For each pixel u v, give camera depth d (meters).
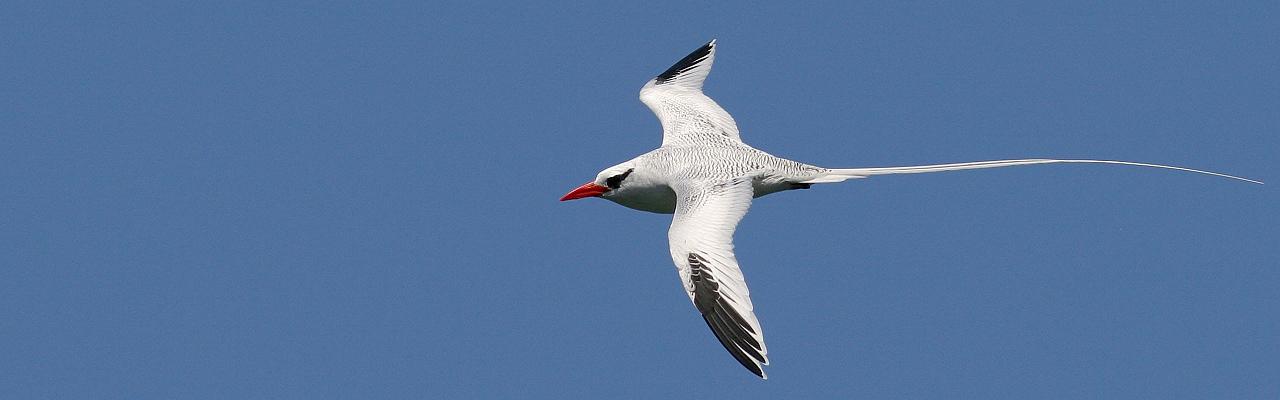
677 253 18.95
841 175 21.30
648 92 24.62
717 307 18.30
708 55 25.28
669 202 21.78
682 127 23.28
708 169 20.97
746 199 20.05
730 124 23.52
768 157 21.50
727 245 18.98
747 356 17.80
